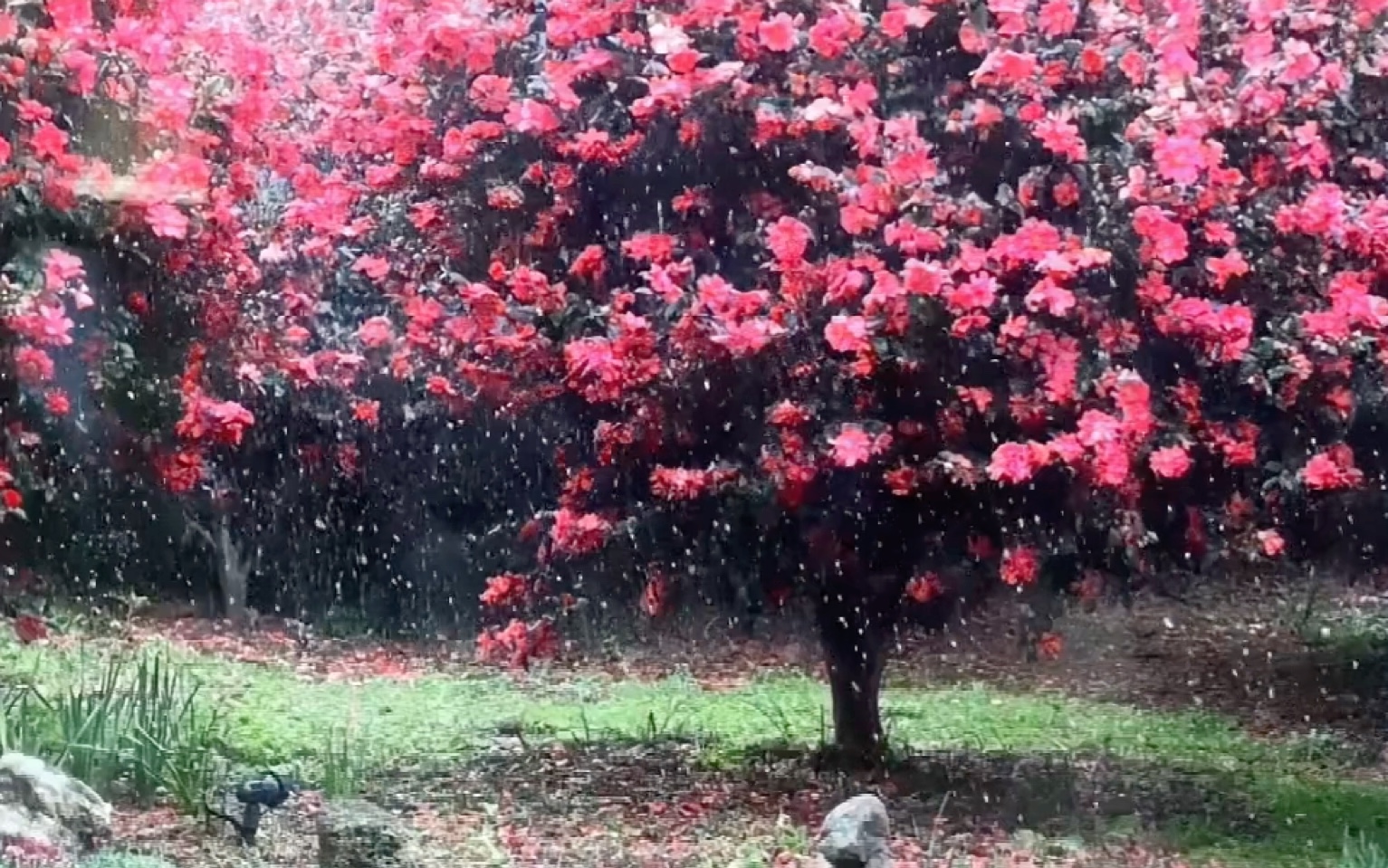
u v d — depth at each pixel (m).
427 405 11.55
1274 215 6.89
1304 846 7.27
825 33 7.04
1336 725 11.22
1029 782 8.45
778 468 6.84
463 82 8.11
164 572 14.48
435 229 8.13
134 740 7.41
